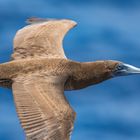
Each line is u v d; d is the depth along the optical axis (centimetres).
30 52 2572
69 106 2261
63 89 2366
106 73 2547
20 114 2202
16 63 2412
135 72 2570
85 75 2500
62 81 2388
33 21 2869
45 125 2188
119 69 2566
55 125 2195
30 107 2225
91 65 2522
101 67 2538
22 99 2252
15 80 2352
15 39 2681
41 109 2223
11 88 2406
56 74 2395
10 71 2391
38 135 2158
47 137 2162
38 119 2197
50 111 2223
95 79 2539
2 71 2395
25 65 2402
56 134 2177
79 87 2522
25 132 2153
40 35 2700
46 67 2406
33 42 2639
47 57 2522
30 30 2742
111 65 2552
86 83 2528
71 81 2481
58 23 2844
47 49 2602
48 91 2297
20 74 2377
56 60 2447
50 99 2266
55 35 2733
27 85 2309
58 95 2295
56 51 2602
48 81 2345
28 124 2177
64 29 2812
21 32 2731
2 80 2394
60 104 2256
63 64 2450
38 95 2269
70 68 2464
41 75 2367
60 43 2683
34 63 2411
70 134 2197
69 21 2897
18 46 2619
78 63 2498
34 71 2386
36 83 2322
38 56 2544
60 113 2227
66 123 2211
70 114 2234
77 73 2478
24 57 2544
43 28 2766
